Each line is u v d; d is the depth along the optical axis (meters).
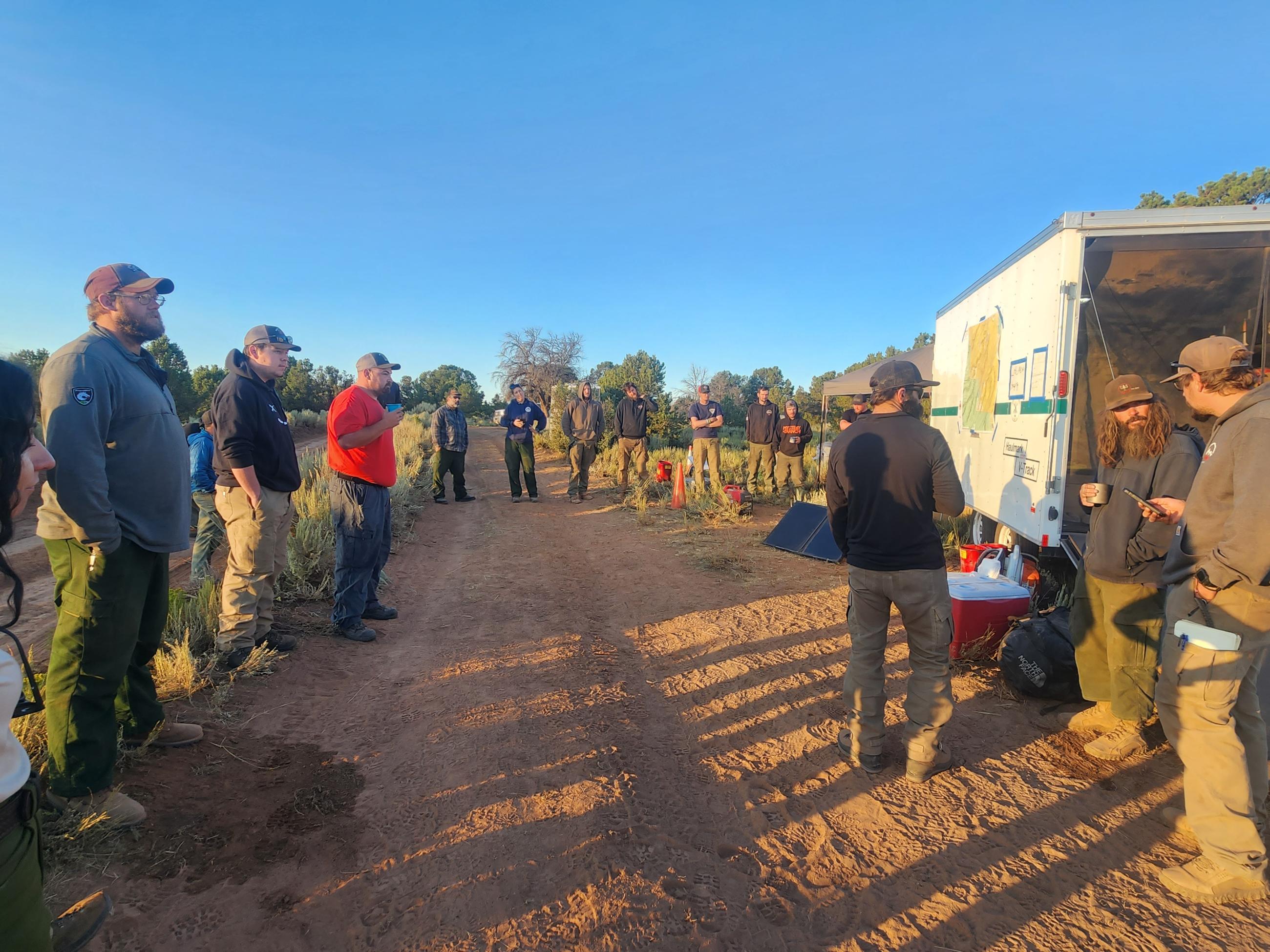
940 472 3.05
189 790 2.95
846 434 3.32
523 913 2.40
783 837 2.88
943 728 3.81
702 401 11.48
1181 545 2.72
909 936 2.35
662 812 3.04
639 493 11.56
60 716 2.53
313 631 5.02
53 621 5.86
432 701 4.05
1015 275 5.55
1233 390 2.59
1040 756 3.52
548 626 5.46
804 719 3.93
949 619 3.17
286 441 4.24
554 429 21.61
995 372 6.04
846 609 5.87
